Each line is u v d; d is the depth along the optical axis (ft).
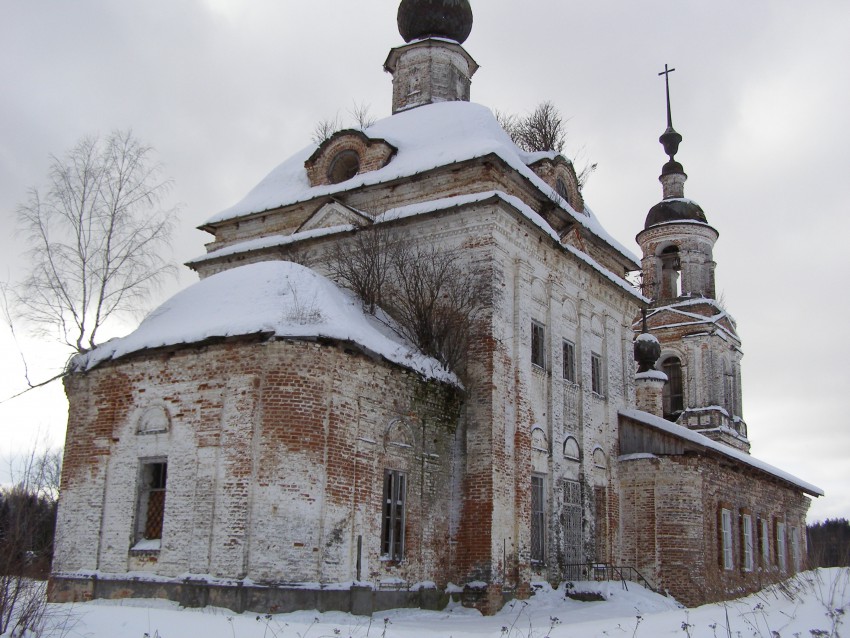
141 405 54.85
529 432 67.62
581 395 77.56
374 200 75.20
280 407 50.70
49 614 36.32
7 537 36.19
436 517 60.44
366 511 53.57
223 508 49.75
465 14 95.20
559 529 70.18
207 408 52.16
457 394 63.21
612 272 89.81
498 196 65.46
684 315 131.85
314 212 75.77
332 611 49.24
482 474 61.82
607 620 46.06
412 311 66.90
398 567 56.13
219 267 80.33
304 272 59.52
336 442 51.96
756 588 82.17
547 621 54.85
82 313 68.95
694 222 136.36
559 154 82.38
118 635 35.22
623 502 81.61
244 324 52.13
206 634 36.32
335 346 52.80
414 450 58.90
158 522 52.95
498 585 60.49
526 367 68.33
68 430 57.67
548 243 73.72
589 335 81.20
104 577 52.49
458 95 94.99
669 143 143.23
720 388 128.77
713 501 82.48
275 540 48.80
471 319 65.26
